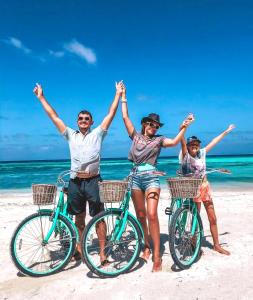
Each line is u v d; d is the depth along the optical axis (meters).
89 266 4.72
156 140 5.21
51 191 4.97
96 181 5.21
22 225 5.02
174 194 4.87
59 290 4.42
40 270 5.14
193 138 5.64
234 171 33.09
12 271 5.26
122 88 5.54
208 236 6.86
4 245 6.59
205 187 5.61
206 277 4.64
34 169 52.12
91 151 5.15
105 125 5.34
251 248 5.97
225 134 6.01
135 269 5.03
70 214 5.43
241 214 9.30
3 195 16.03
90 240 6.16
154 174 5.04
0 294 4.43
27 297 4.30
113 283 4.54
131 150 5.32
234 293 4.18
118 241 4.99
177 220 5.30
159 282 4.50
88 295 4.25
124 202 5.07
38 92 5.44
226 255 5.58
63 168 54.19
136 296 4.18
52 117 5.39
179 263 4.90
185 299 4.07
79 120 5.29
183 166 5.73
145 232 5.46
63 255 5.71
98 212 5.28
